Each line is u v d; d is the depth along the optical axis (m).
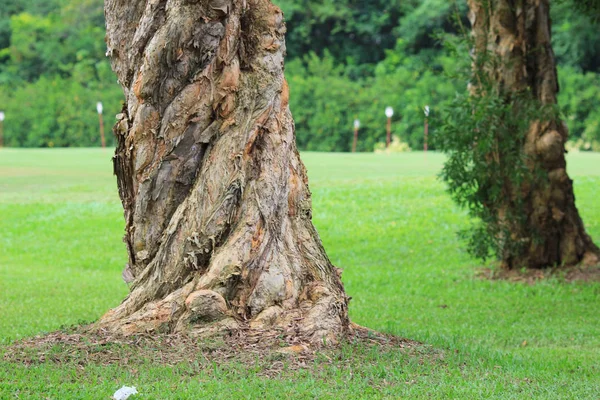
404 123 40.28
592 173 26.73
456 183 14.85
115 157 8.74
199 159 8.45
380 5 45.97
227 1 8.34
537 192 15.16
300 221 8.65
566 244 15.39
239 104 8.48
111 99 43.44
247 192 8.26
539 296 13.87
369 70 44.94
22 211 22.28
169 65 8.31
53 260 18.05
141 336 7.78
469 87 15.19
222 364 7.20
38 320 11.57
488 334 11.24
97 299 13.49
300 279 8.30
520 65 14.81
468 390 6.86
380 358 7.71
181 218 8.25
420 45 44.34
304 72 43.81
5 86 46.00
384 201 22.33
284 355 7.44
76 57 47.91
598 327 11.81
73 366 7.12
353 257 17.78
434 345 8.89
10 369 6.98
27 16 48.81
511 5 14.84
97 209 22.45
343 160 31.67
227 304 7.95
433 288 14.80
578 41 39.75
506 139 14.56
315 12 44.81
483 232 15.05
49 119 42.97
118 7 8.69
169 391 6.48
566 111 15.11
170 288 8.13
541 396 6.87
